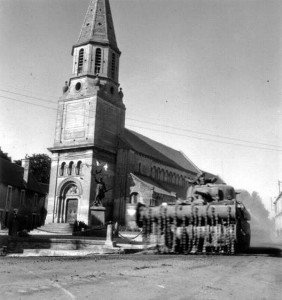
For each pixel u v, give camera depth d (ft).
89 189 148.36
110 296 22.72
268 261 47.24
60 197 155.02
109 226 78.59
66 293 22.90
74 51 169.58
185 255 55.47
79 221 140.97
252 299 23.88
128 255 56.49
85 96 160.35
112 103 167.43
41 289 23.75
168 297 23.29
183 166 223.30
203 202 61.36
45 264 38.04
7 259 45.21
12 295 21.61
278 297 24.76
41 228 136.98
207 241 57.93
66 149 157.38
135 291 24.64
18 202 170.71
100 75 165.37
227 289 26.96
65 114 164.25
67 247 85.25
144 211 62.69
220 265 41.24
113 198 161.48
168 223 60.59
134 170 168.14
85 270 33.78
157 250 60.44
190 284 28.37
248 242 69.56
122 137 170.40
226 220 57.62
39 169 245.24
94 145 151.33
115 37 175.73
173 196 171.42
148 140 215.31
